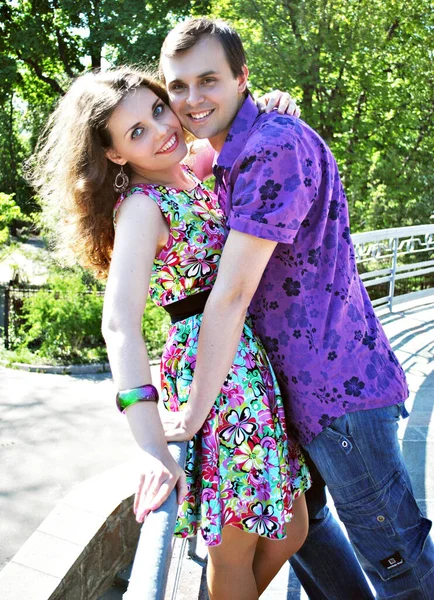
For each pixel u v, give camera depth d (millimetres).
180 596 2174
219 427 1598
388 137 18234
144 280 1491
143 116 1606
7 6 21078
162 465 1270
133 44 17281
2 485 6059
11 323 12711
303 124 1603
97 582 3152
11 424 7562
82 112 1635
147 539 1059
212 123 1648
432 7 16891
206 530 1535
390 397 1711
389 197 17625
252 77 16078
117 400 1373
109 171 1691
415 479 3176
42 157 1837
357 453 1685
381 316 7355
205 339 1468
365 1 15938
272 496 1611
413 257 14344
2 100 21797
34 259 13625
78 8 18219
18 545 5156
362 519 1735
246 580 1737
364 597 2098
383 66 17562
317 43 15859
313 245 1631
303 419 1707
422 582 1749
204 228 1626
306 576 2176
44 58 21359
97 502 3262
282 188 1476
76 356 10648
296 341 1665
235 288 1468
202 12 17812
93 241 1745
